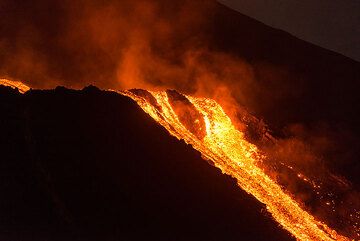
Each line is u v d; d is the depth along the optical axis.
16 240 13.00
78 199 14.59
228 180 17.08
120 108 17.58
